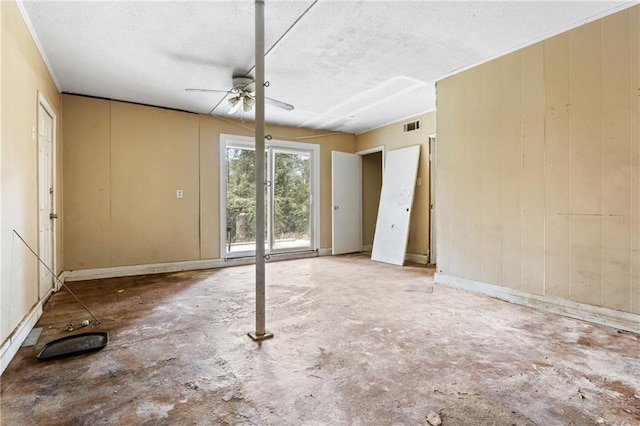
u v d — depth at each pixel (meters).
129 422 1.44
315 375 1.83
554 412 1.50
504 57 3.24
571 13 2.55
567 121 2.79
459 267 3.69
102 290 3.70
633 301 2.45
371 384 1.74
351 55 3.25
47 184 3.41
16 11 2.32
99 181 4.33
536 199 3.01
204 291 3.65
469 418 1.46
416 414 1.49
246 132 5.48
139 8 2.44
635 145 2.43
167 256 4.79
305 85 4.03
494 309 2.96
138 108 4.59
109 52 3.12
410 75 3.74
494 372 1.85
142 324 2.63
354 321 2.67
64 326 2.59
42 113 3.18
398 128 5.68
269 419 1.46
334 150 6.46
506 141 3.23
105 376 1.83
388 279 4.18
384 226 5.65
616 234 2.53
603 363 1.96
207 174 5.11
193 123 5.00
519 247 3.13
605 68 2.57
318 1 2.38
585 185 2.70
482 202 3.44
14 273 2.21
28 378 1.80
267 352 2.12
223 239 5.22
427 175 5.21
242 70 3.55
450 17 2.61
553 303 2.89
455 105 3.70
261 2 2.34
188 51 3.12
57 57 3.20
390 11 2.52
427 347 2.18
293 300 3.27
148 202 4.65
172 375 1.84
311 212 6.24
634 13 2.42
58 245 3.88
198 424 1.42
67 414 1.49
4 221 2.03
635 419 1.44
